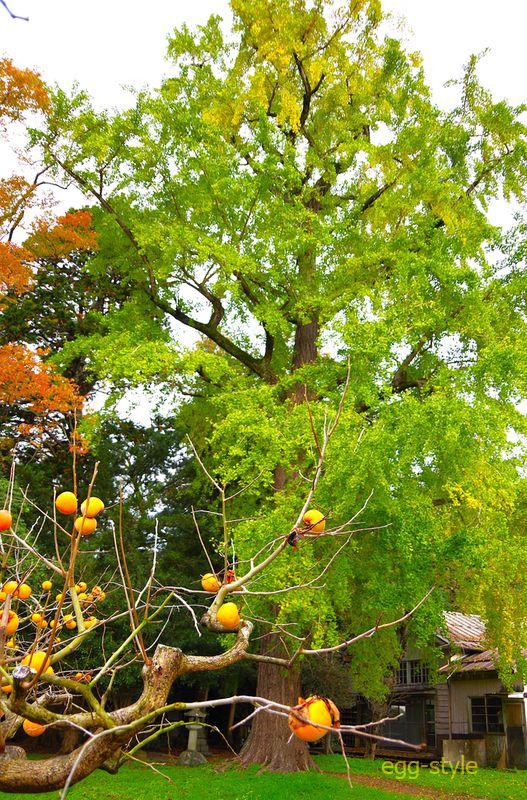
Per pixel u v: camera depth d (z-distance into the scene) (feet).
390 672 42.27
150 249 37.32
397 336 27.48
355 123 41.68
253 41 41.09
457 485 26.99
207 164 33.76
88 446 33.47
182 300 41.09
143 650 6.39
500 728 51.57
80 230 44.16
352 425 27.14
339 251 39.19
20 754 5.99
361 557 29.78
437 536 26.71
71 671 7.80
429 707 59.16
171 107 35.32
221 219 35.76
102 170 37.19
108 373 33.86
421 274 30.27
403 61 40.91
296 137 43.06
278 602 24.48
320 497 24.85
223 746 59.98
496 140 37.76
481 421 26.35
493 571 28.96
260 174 35.24
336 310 34.17
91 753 5.51
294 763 34.30
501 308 34.14
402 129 37.42
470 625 63.31
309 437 25.88
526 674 31.68
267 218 35.12
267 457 27.48
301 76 41.93
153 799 25.75
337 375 31.96
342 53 41.27
